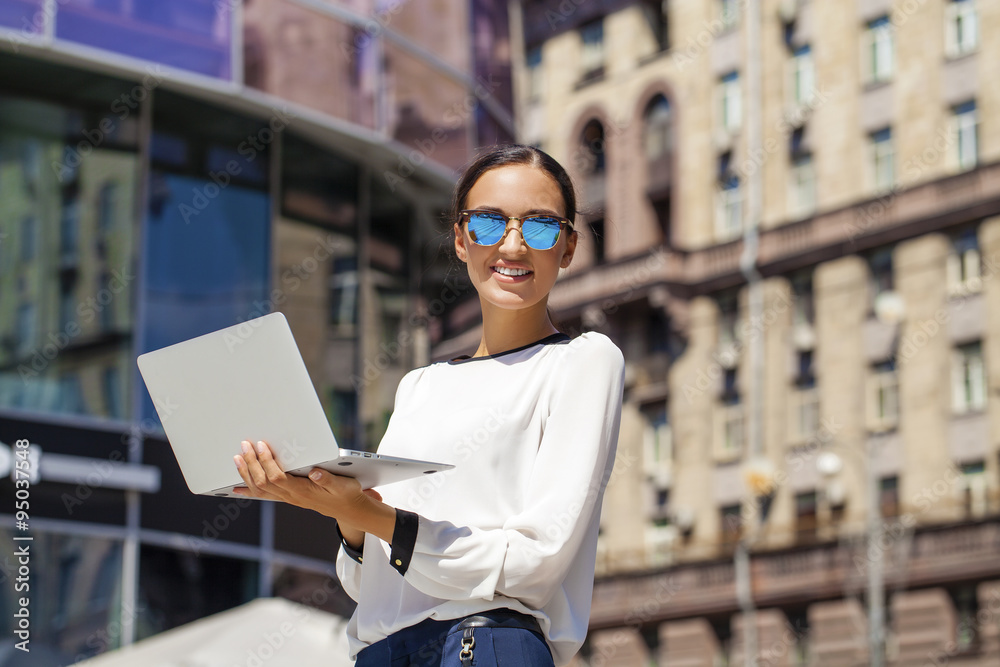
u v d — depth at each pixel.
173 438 1.67
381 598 1.79
